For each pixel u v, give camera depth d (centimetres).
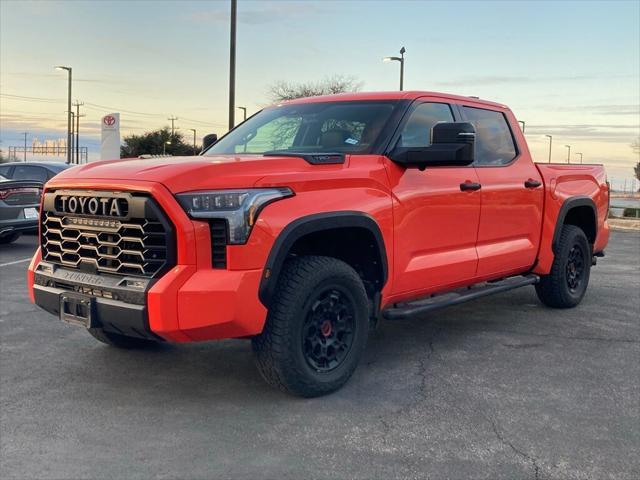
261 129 516
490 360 486
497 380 439
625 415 379
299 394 393
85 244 384
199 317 344
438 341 540
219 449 330
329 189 396
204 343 525
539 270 611
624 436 349
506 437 346
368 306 425
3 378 435
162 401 396
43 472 304
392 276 439
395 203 435
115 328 371
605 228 721
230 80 1911
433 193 467
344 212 396
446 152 417
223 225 351
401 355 498
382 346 523
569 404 396
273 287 363
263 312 362
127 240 359
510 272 578
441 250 484
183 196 347
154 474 303
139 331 357
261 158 386
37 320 594
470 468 311
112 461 316
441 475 304
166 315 342
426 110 493
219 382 431
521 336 557
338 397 405
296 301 375
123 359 479
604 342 538
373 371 457
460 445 336
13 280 806
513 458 322
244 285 350
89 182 375
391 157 444
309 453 326
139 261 357
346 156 421
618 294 757
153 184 346
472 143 421
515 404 395
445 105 515
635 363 480
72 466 310
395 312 447
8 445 332
